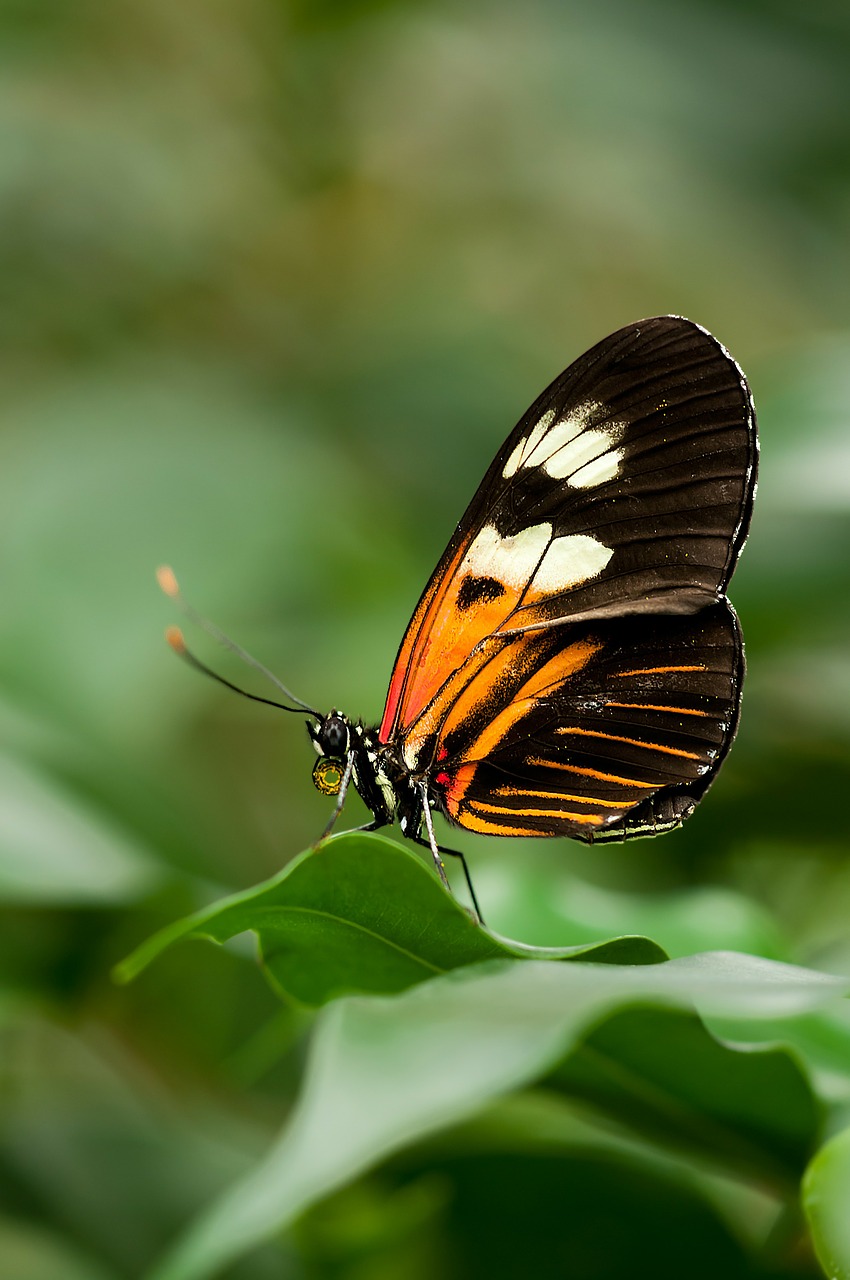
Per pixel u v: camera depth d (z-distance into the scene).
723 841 0.55
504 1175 0.49
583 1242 0.49
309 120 0.60
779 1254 0.48
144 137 0.62
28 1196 0.51
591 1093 0.48
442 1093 0.46
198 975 0.52
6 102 0.61
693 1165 0.48
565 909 0.49
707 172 0.58
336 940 0.47
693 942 0.49
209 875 0.54
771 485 0.52
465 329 0.61
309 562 0.57
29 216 0.61
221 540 0.57
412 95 0.62
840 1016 0.49
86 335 0.61
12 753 0.53
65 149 0.61
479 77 0.62
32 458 0.57
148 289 0.61
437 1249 0.50
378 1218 0.50
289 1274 0.51
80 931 0.51
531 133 0.63
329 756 0.51
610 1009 0.46
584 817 0.51
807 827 0.55
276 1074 0.52
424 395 0.60
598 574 0.50
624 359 0.50
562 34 0.59
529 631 0.51
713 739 0.50
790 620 0.54
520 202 0.64
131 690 0.55
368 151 0.61
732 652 0.50
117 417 0.58
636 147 0.59
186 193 0.61
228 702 0.59
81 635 0.56
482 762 0.51
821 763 0.55
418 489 0.59
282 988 0.47
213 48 0.61
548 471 0.50
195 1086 0.52
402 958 0.47
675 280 0.71
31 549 0.56
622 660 0.50
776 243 0.60
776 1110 0.47
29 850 0.51
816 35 0.58
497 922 0.49
